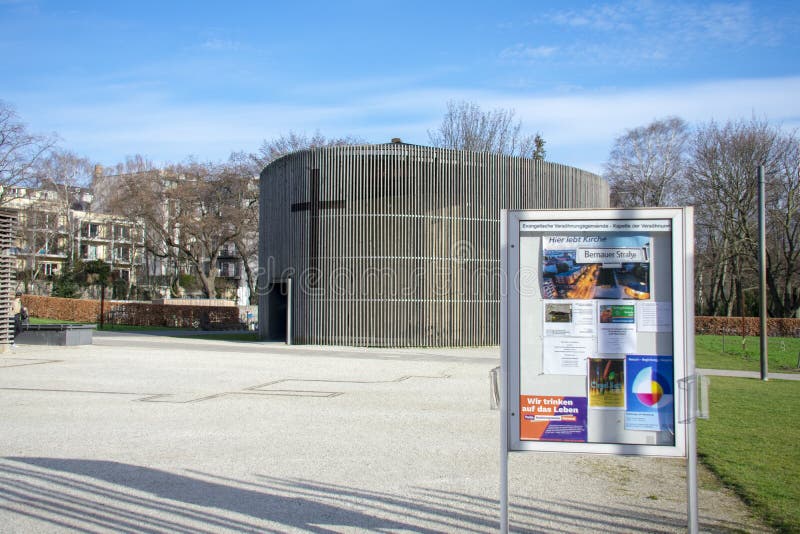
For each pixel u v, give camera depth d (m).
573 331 5.17
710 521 5.58
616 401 5.11
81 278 55.34
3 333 21.77
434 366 19.11
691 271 5.07
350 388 14.14
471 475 7.11
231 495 6.25
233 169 51.97
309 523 5.46
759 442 8.88
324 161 27.59
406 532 5.27
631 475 7.25
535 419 5.16
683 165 48.34
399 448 8.38
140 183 51.62
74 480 6.73
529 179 28.97
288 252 28.75
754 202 44.88
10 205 54.97
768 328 43.78
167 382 14.78
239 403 11.95
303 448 8.31
